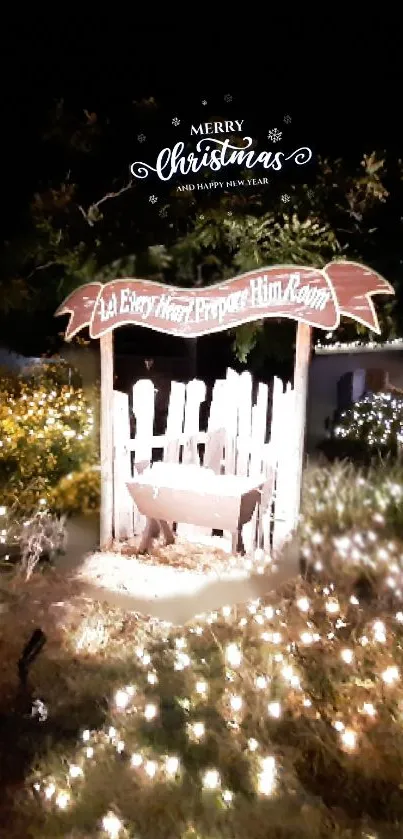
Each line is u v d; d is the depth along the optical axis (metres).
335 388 13.01
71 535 6.81
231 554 6.30
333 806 3.26
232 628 4.88
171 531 6.58
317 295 5.55
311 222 8.41
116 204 9.34
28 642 4.53
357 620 5.01
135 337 13.87
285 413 6.15
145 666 4.40
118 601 5.35
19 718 3.90
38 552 5.88
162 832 3.09
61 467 7.81
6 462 7.46
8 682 4.24
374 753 3.58
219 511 5.91
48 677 4.30
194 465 6.58
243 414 6.44
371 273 5.39
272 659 4.41
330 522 6.67
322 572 5.77
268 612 5.02
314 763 3.52
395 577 5.57
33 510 7.00
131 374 12.98
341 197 8.80
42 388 9.70
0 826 3.16
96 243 9.16
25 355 12.32
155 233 9.21
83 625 4.90
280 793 3.29
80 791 3.31
